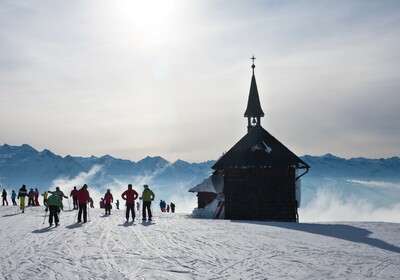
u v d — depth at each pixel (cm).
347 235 2139
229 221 2944
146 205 2889
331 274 1266
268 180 3834
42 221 2786
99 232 2164
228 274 1262
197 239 1931
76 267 1340
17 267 1337
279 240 1930
